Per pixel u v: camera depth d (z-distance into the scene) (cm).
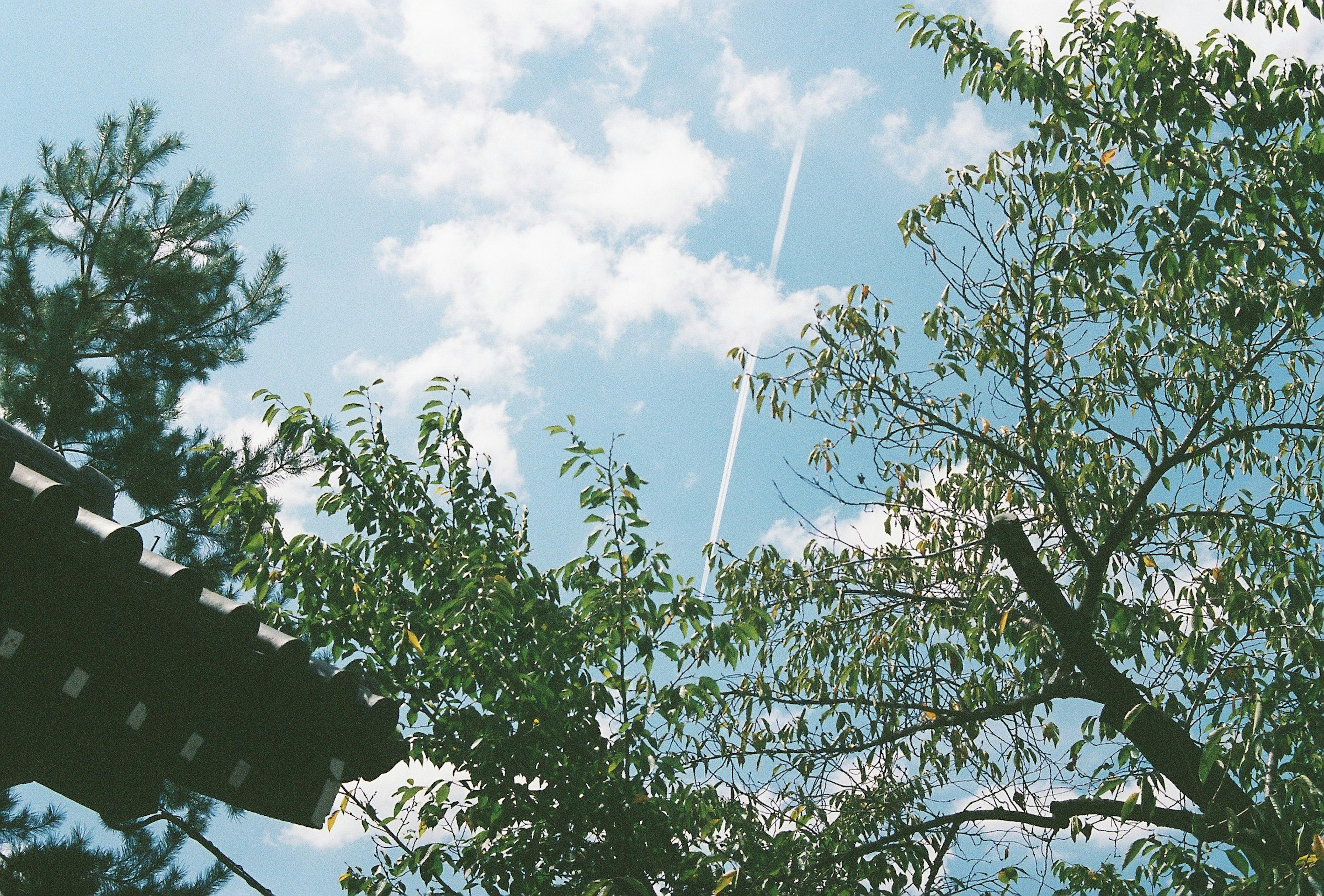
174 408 1644
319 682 397
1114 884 609
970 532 824
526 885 544
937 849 683
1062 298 742
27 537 346
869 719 757
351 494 590
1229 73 627
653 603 536
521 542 624
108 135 1678
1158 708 586
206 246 1748
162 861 1380
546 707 525
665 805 554
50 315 1535
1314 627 621
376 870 553
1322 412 721
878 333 767
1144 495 718
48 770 427
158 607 362
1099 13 663
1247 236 635
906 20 706
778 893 604
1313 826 450
